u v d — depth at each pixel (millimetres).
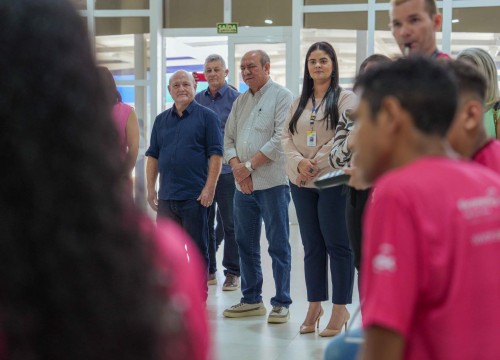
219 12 8664
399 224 1144
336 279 3562
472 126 1657
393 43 7887
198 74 8172
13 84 625
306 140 3551
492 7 7582
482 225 1173
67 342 617
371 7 7910
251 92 4117
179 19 8766
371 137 1290
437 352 1155
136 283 646
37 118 626
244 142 4039
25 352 615
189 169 4137
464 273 1147
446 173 1200
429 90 1254
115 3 8578
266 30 8414
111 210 650
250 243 4070
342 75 8039
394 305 1117
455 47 7727
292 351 3359
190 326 708
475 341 1146
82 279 620
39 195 617
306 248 3637
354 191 2857
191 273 748
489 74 2305
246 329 3773
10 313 614
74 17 669
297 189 3576
